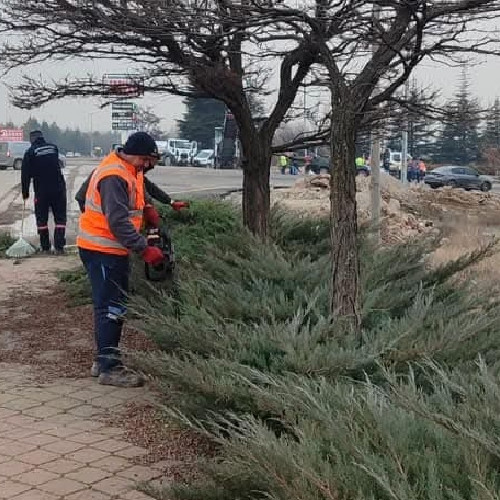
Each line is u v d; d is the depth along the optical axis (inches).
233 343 162.1
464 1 160.4
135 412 192.1
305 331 159.6
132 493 147.3
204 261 237.1
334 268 175.9
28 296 337.1
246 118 282.4
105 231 213.5
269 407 125.4
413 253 255.1
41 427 182.7
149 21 195.3
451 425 99.6
